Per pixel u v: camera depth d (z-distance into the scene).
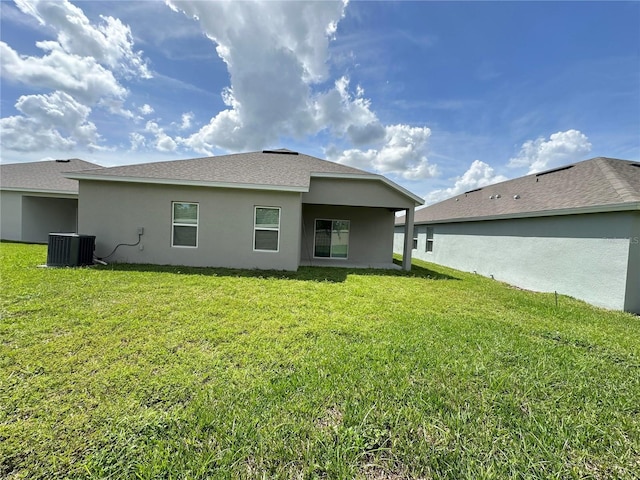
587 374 3.14
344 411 2.34
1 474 1.69
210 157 11.34
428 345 3.74
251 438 1.99
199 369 2.91
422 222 17.61
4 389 2.45
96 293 5.43
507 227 10.77
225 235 9.26
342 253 13.12
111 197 8.88
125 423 2.09
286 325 4.28
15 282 5.93
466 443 2.03
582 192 8.80
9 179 14.39
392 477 1.76
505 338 4.14
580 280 7.96
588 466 1.89
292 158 12.31
